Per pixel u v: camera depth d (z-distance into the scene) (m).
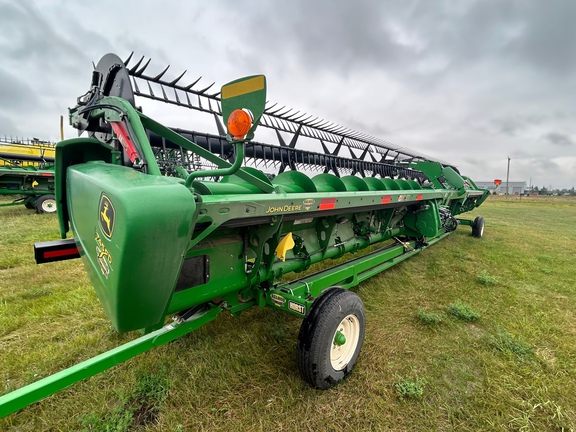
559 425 1.81
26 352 2.30
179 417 1.78
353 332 2.20
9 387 1.96
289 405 1.88
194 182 1.80
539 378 2.21
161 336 1.68
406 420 1.82
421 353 2.47
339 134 5.00
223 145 3.21
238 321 2.83
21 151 10.85
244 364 2.25
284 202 1.79
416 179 7.00
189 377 2.08
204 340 2.51
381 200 2.92
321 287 2.57
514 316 3.16
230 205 1.47
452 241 6.76
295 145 4.36
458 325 2.95
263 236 1.93
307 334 1.88
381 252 3.64
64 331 2.59
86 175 1.46
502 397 2.02
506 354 2.47
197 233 1.57
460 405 1.95
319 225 2.87
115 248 1.06
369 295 3.59
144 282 1.10
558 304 3.49
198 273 1.75
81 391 1.92
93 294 3.26
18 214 8.89
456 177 5.63
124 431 1.68
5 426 1.68
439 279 4.23
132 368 2.14
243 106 1.22
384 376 2.19
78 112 2.08
